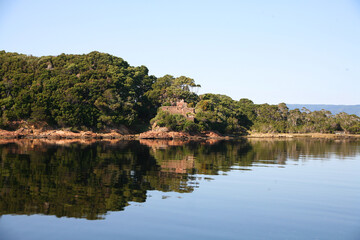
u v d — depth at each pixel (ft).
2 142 269.64
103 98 436.35
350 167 171.63
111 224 71.51
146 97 565.53
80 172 128.47
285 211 85.35
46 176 117.80
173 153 218.79
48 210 79.15
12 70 437.58
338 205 92.48
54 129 384.06
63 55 540.11
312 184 121.49
